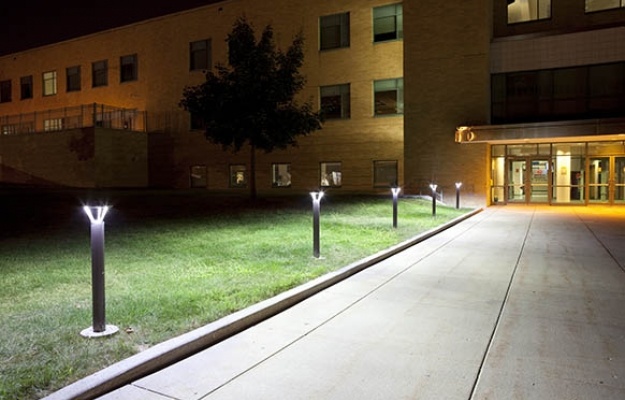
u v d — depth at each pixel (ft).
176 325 17.40
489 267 31.27
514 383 14.02
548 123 76.23
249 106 59.82
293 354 16.16
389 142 93.30
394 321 19.80
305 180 100.53
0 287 22.04
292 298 22.12
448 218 58.80
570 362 15.55
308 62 99.55
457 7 83.71
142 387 13.56
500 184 88.63
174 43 113.60
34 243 32.83
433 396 13.25
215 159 109.29
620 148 82.48
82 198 59.21
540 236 46.37
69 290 21.79
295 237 39.27
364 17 94.63
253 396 13.16
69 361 14.11
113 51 122.52
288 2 100.73
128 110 114.73
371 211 60.08
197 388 13.58
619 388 13.67
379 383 14.03
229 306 19.81
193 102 61.98
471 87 82.94
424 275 28.76
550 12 87.04
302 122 61.72
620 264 32.12
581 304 22.44
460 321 19.83
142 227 40.70
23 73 138.72
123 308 19.02
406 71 87.15
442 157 84.84
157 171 115.24
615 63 80.79
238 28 62.69
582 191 84.84
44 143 103.50
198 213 51.78
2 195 59.93
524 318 20.26
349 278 27.78
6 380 12.69
